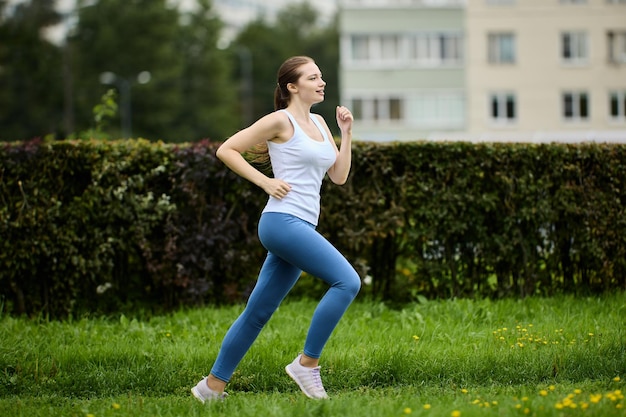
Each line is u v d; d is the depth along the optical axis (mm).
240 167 6062
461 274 10367
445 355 7211
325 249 6078
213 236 10070
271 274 6309
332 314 6082
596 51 53281
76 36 68750
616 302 9719
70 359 7398
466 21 53750
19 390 6816
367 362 7113
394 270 10508
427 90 54250
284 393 6625
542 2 53188
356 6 54438
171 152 9992
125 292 10164
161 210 9883
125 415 5816
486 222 10336
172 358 7363
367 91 54625
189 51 76000
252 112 87375
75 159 9711
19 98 64875
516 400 5812
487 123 53969
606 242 10344
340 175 6648
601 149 10297
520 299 10070
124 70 67438
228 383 6867
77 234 9758
